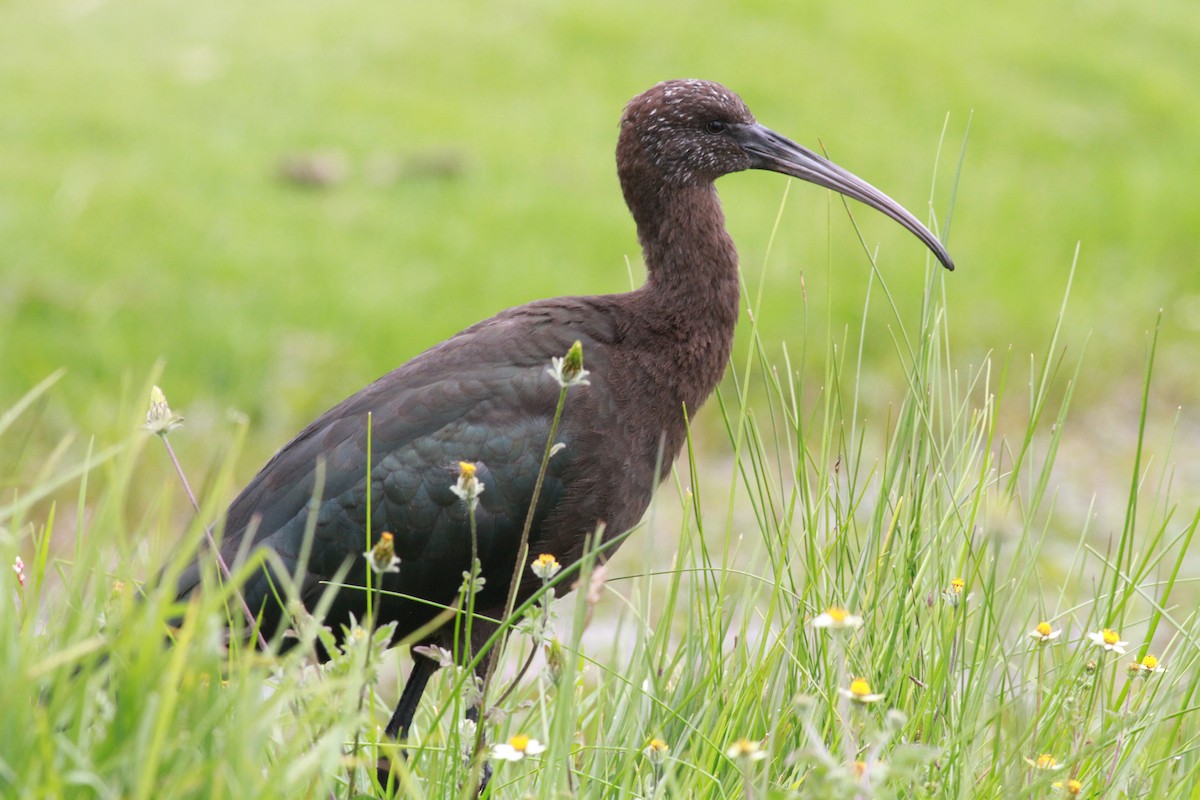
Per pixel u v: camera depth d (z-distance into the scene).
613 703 7.36
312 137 24.41
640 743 6.70
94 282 19.06
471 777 6.09
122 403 5.96
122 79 25.83
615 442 8.43
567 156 24.89
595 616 13.73
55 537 14.07
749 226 22.88
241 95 25.66
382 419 8.12
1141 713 6.90
